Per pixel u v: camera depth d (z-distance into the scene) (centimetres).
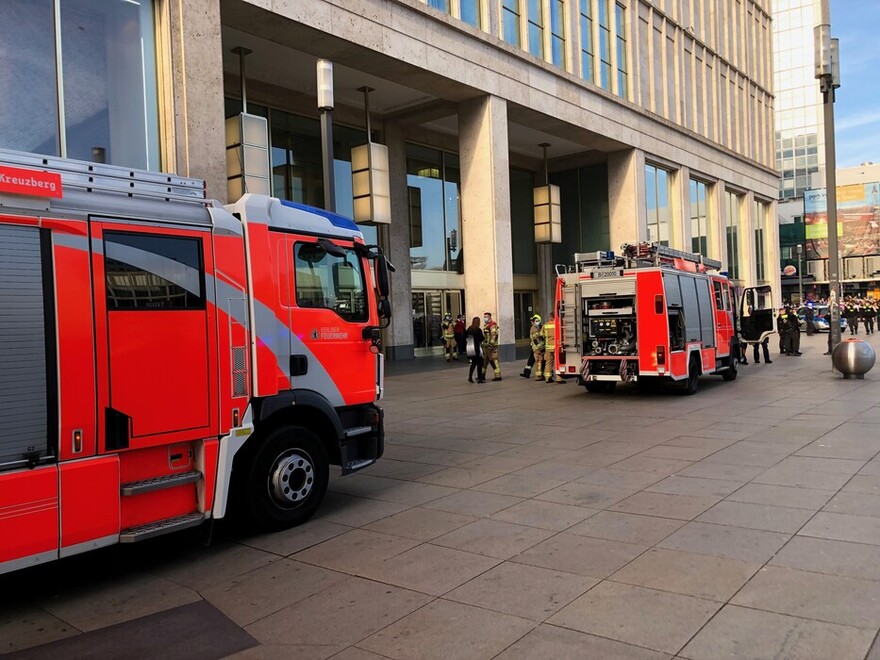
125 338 454
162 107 1250
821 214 7275
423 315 2641
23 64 1080
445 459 823
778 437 859
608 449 833
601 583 425
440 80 1975
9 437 397
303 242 593
